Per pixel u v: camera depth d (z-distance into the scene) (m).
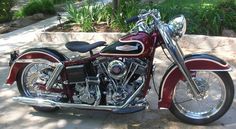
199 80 4.10
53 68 4.46
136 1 8.91
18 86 4.64
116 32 7.71
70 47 4.23
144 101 4.16
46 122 4.48
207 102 4.42
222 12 7.81
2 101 5.09
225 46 6.82
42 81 4.51
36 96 4.57
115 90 4.16
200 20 7.65
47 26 9.09
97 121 4.44
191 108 4.36
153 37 4.05
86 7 8.68
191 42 6.96
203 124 4.24
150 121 4.38
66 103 4.33
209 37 6.86
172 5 8.88
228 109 4.20
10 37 8.41
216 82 4.57
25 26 9.60
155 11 4.04
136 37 4.02
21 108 4.85
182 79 4.14
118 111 4.11
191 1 10.22
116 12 8.17
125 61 4.12
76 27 8.37
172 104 4.25
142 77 4.13
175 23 4.00
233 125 4.24
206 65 4.04
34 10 10.87
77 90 4.30
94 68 4.23
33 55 4.45
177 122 4.34
